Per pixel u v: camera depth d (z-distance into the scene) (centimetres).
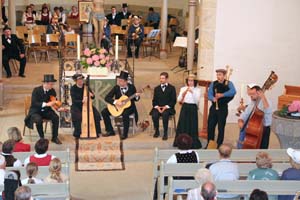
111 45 1590
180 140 795
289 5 1235
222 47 1243
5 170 704
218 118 1049
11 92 1380
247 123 966
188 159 789
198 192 619
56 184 675
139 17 1908
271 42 1248
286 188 675
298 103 970
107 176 984
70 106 1120
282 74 1262
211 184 569
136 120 1127
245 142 956
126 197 899
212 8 1226
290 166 763
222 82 1044
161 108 1099
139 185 949
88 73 1196
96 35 1670
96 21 1664
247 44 1245
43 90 1061
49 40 1661
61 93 1198
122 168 1020
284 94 1183
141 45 1803
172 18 2009
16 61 1606
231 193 674
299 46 1253
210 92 1052
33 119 1045
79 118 1072
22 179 720
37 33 1681
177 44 1600
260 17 1237
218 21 1232
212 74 1253
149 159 1059
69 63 1272
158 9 2105
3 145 764
